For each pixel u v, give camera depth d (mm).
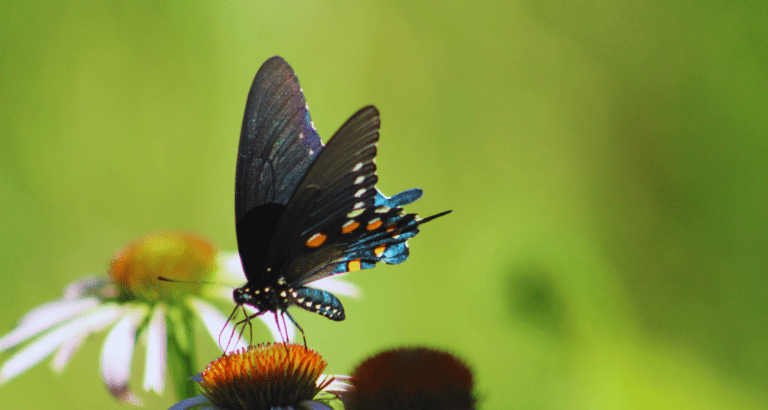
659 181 1116
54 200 1107
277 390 938
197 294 1023
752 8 1111
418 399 926
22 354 1006
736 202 1101
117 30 1129
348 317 1086
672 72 1143
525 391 1065
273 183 964
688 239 1104
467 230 1109
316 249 971
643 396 1067
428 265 1100
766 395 1063
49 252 1103
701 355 1080
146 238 1037
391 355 935
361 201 971
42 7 1113
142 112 1132
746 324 1083
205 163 1147
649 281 1097
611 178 1139
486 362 1072
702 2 1129
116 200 1114
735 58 1113
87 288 1023
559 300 1076
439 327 1084
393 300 1090
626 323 1081
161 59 1145
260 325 1022
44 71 1112
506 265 1084
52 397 1068
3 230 1097
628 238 1107
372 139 963
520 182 1148
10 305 1092
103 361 993
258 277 964
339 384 941
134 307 1016
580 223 1111
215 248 1048
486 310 1078
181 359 1001
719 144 1110
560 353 1069
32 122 1107
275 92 962
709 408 1067
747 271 1092
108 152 1115
